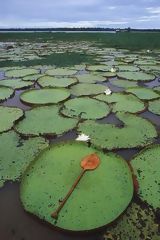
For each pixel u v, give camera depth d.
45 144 3.08
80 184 2.30
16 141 3.14
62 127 3.52
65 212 2.03
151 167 2.58
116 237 1.86
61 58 9.98
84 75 6.62
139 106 4.27
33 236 1.86
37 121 3.69
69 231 1.88
